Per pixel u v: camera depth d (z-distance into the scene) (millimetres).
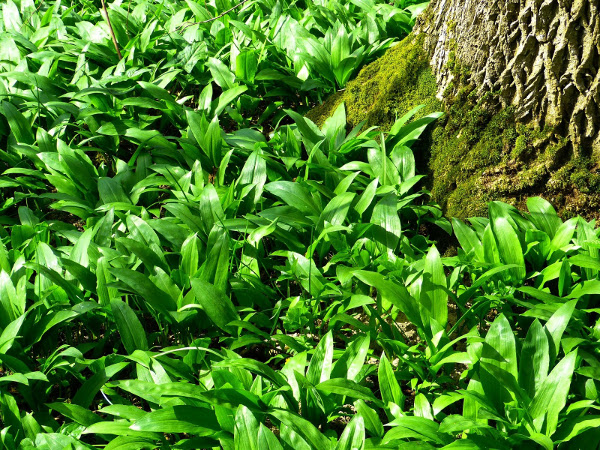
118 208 2283
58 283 1979
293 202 2234
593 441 1668
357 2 3230
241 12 3373
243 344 1905
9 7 3512
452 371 1988
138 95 2805
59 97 2824
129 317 1941
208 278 2010
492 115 2285
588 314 1996
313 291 2025
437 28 2447
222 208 2217
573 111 2156
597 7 2043
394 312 2043
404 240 2150
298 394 1788
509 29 2182
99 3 3875
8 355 1861
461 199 2297
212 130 2486
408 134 2389
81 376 1926
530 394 1730
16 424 1807
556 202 2201
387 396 1784
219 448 1734
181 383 1751
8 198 2541
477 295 2068
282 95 2842
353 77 2809
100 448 1834
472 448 1634
